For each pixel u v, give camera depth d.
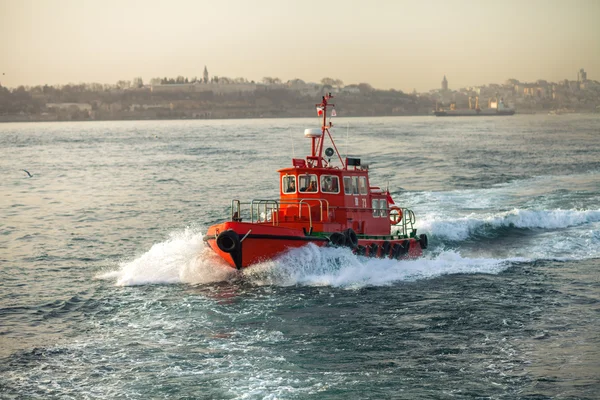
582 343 21.08
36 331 22.95
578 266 31.30
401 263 31.73
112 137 182.00
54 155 113.00
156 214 48.53
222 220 45.41
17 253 35.66
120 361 20.23
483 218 41.66
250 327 23.00
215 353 20.75
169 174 76.56
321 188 30.84
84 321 23.94
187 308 25.14
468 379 18.78
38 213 50.38
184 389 18.36
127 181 70.75
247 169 79.94
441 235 39.09
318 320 23.66
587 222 42.28
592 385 18.25
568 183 61.88
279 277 28.38
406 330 22.59
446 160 88.44
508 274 30.02
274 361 20.12
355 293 26.92
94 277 30.14
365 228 32.38
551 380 18.61
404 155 98.00
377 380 18.78
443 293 26.92
